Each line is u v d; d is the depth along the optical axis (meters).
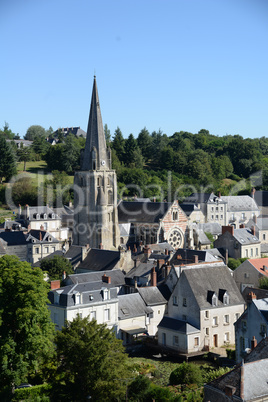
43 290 70.69
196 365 83.50
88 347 62.16
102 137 161.25
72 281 102.75
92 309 89.81
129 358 87.31
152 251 133.38
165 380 76.69
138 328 94.75
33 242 152.50
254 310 79.56
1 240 150.50
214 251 136.12
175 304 94.62
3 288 68.69
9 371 64.75
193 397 65.12
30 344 65.88
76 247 134.00
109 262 120.75
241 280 113.19
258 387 55.94
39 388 65.50
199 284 93.44
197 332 89.44
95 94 161.12
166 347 91.00
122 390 60.69
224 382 57.56
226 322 93.69
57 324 88.75
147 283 104.50
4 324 67.19
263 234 175.88
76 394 62.22
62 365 65.44
